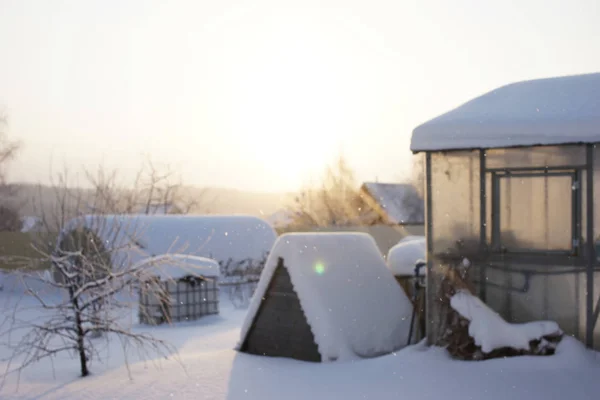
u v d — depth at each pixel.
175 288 15.77
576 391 6.73
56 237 9.66
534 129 8.35
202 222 27.19
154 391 7.75
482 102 9.95
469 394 6.88
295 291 9.93
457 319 8.54
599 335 8.10
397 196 44.00
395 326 10.13
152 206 31.22
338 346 9.31
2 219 34.34
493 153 8.84
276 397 7.30
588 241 8.18
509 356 8.07
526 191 8.63
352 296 10.13
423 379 7.57
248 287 22.78
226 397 7.39
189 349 11.49
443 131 9.00
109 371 9.21
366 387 7.47
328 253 10.61
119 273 9.14
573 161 8.30
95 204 10.32
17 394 7.76
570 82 10.15
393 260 11.45
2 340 12.75
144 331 14.00
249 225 28.28
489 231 8.88
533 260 8.54
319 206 46.41
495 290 8.80
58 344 12.02
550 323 8.15
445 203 9.18
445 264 9.17
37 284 17.62
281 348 10.12
